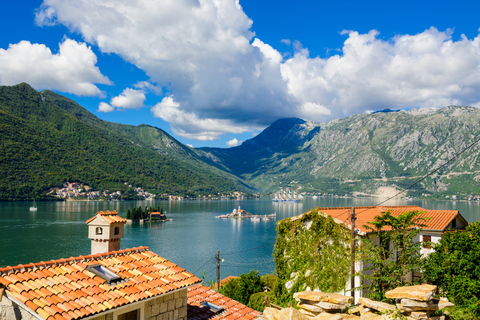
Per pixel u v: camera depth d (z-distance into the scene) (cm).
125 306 1395
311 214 3700
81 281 1457
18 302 1205
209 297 2209
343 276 3331
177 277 1736
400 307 1362
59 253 11988
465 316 1756
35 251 12244
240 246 14962
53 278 1412
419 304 1320
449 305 1376
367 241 2964
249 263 11469
